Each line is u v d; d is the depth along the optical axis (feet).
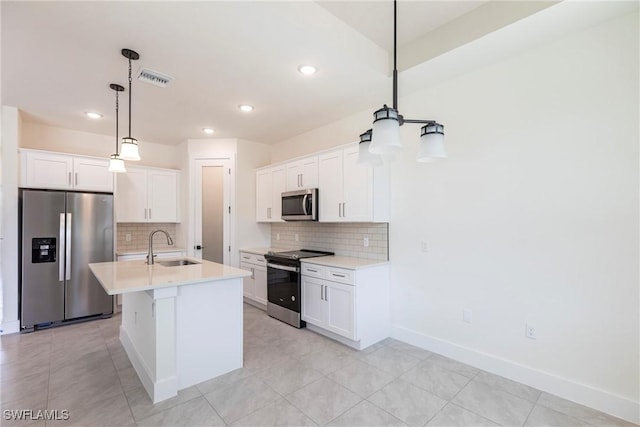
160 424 6.35
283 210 13.93
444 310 9.57
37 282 11.87
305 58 8.12
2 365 8.87
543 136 7.62
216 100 10.91
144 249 15.97
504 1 6.94
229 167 16.15
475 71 8.85
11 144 11.51
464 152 9.09
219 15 6.40
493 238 8.48
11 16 6.31
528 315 7.87
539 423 6.40
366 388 7.71
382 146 5.27
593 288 6.93
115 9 6.17
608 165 6.74
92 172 13.52
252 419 6.53
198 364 7.96
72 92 10.14
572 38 7.18
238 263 15.97
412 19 7.77
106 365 8.88
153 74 8.96
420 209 10.20
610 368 6.72
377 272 10.68
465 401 7.16
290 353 9.75
